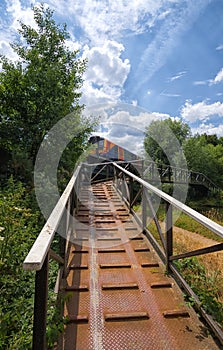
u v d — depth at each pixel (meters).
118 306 1.96
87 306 1.95
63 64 5.76
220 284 2.41
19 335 1.52
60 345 1.57
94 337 1.65
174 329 1.73
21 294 1.97
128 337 1.65
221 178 17.95
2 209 2.34
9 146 4.94
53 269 2.42
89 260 2.73
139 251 2.98
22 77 5.02
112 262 2.69
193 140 17.83
